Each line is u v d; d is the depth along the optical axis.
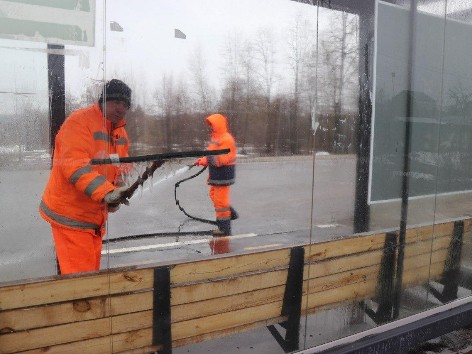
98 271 1.86
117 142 2.16
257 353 2.28
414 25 2.97
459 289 3.34
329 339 2.54
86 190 2.02
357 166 2.88
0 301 1.65
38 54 1.94
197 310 2.10
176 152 2.32
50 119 2.05
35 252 2.28
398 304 2.93
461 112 3.31
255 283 2.26
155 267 1.97
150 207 2.60
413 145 3.08
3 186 2.15
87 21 2.00
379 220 2.99
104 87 2.08
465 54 3.28
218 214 2.77
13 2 1.84
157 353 2.02
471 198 3.42
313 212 2.81
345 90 2.79
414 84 3.03
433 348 2.94
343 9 2.71
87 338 1.85
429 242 3.12
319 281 2.51
